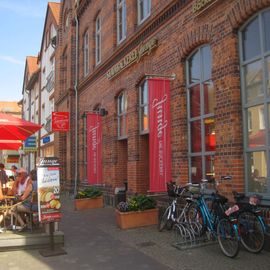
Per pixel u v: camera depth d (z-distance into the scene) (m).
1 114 10.61
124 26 15.28
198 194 8.75
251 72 8.24
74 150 22.41
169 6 11.00
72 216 13.40
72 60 22.75
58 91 26.27
